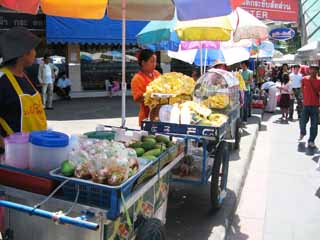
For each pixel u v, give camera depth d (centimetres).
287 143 960
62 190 250
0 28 1471
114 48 1781
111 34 1535
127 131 396
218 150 464
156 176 299
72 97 1688
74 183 242
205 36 567
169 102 454
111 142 278
